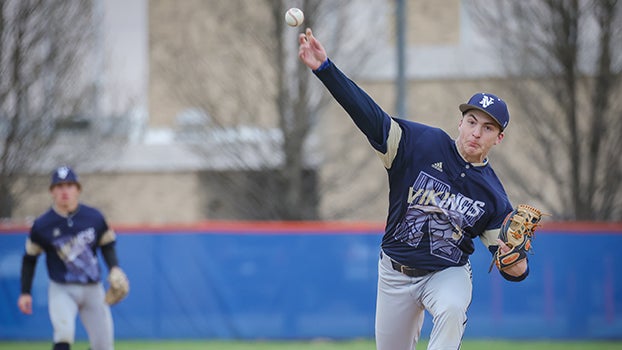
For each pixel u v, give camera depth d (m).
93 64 42.38
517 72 41.94
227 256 31.08
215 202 52.50
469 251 13.74
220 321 30.94
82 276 20.36
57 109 40.88
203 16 45.47
